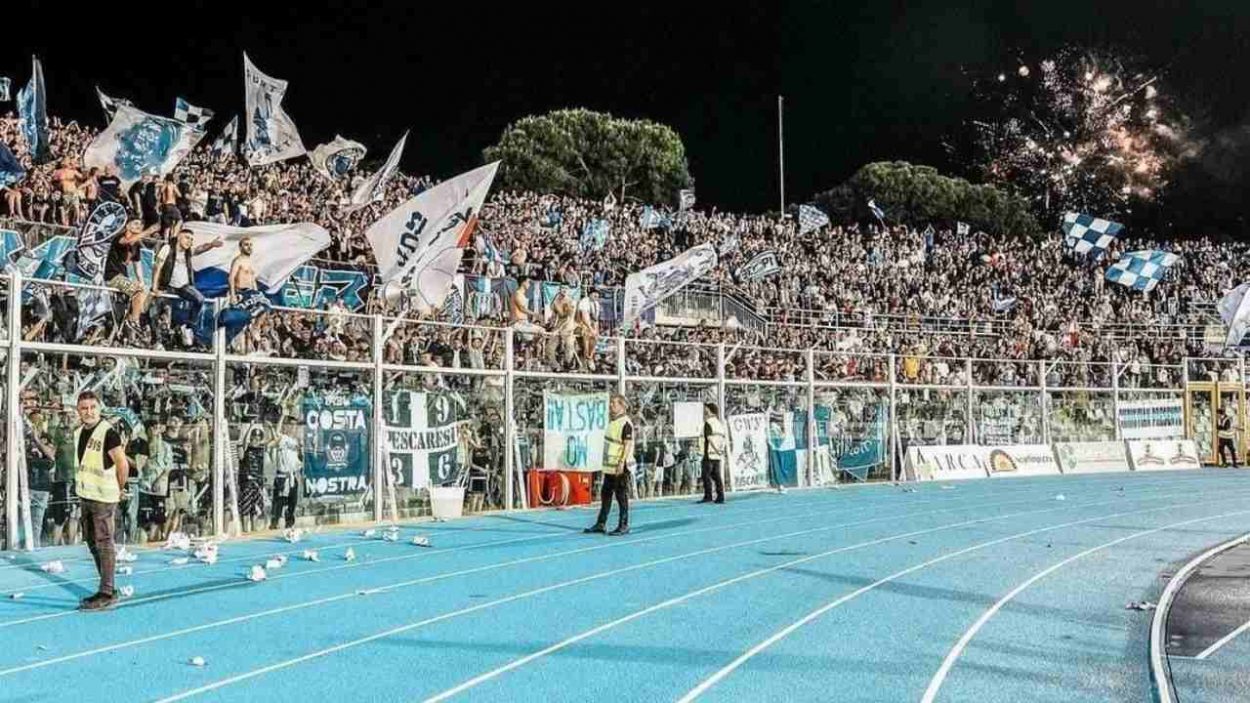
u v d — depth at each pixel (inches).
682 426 1075.9
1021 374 1508.4
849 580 583.8
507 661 398.0
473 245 1258.6
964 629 460.4
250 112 1060.5
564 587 555.8
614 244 1695.4
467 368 898.7
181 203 940.0
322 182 1348.4
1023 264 2262.6
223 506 729.6
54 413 661.9
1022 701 352.5
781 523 860.0
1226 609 510.6
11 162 768.9
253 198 1115.3
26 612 479.8
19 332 634.8
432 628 454.0
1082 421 1519.4
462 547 703.7
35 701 343.6
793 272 1835.6
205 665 389.7
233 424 738.8
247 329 771.4
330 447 796.6
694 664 395.5
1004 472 1402.6
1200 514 950.4
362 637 436.1
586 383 1007.6
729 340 1395.2
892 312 1867.6
